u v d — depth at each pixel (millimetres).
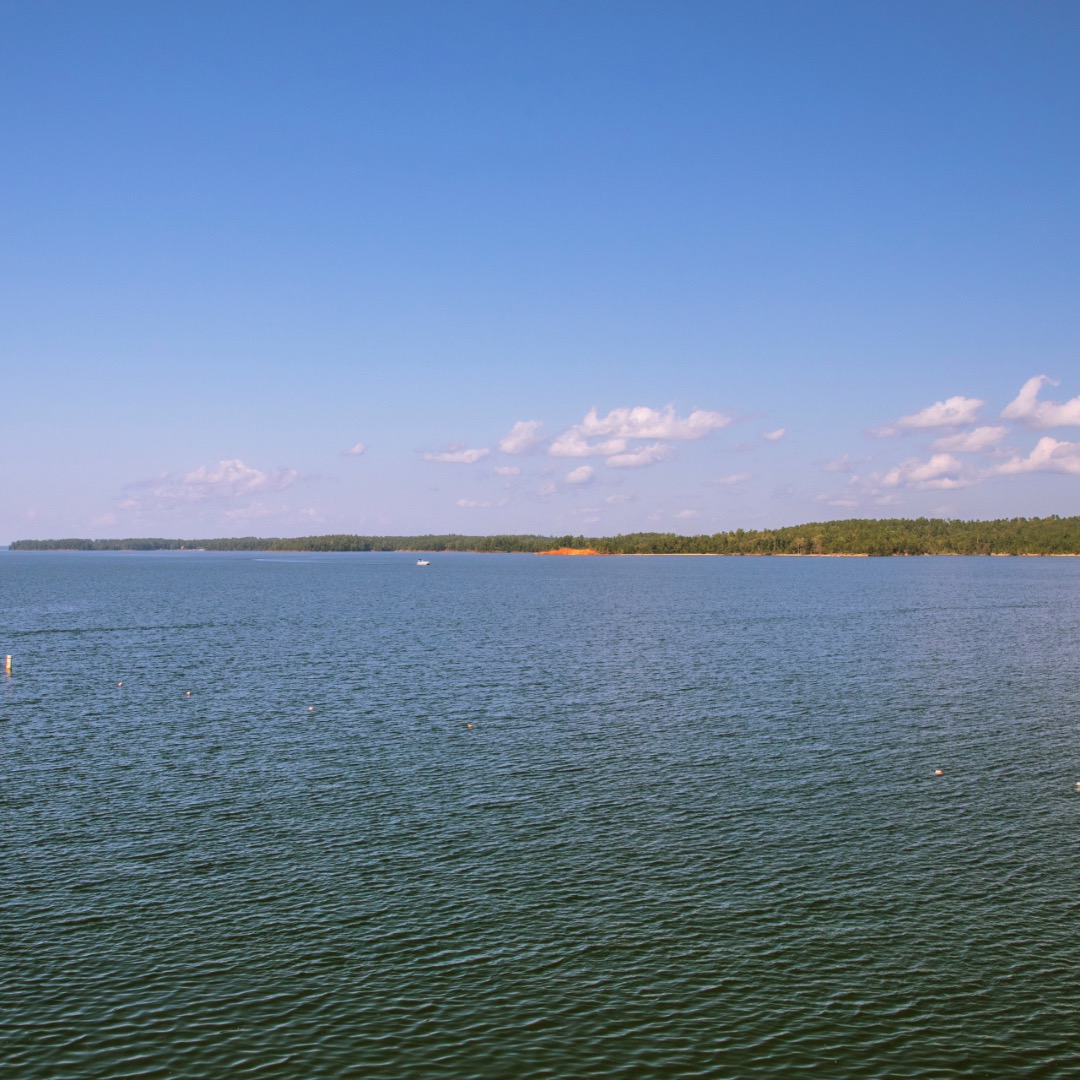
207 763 47000
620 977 26375
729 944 28125
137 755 48625
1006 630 112000
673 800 40969
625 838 36312
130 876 32656
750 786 43031
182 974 26438
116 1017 24484
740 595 184500
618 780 43938
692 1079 22406
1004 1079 22438
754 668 79625
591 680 72875
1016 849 35312
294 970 26641
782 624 120938
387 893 31359
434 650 92875
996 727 55156
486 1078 22375
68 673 77188
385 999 25328
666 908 30359
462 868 33406
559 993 25641
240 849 35125
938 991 25766
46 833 36750
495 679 73562
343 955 27453
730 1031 24094
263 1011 24797
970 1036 23938
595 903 30719
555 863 33875
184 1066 22672
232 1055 23078
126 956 27328
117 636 106750
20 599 174125
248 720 57469
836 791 42281
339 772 45344
